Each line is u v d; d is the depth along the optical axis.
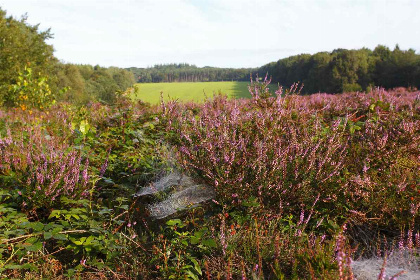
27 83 14.44
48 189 3.35
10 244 2.83
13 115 9.94
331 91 51.09
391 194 3.50
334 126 4.16
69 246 2.89
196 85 87.38
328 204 3.46
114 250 2.95
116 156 4.80
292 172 3.53
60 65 57.12
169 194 3.91
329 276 2.26
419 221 3.21
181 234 3.11
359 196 3.54
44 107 14.28
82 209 3.26
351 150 4.22
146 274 2.78
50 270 2.73
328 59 58.66
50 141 4.92
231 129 4.27
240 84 85.31
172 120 5.73
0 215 3.21
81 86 59.56
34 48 30.20
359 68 50.50
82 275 2.79
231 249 2.75
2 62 22.97
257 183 3.51
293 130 3.97
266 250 2.81
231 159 3.55
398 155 4.09
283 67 78.50
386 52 58.44
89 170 4.16
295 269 2.46
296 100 5.48
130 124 6.04
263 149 3.72
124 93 7.94
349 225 3.29
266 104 4.93
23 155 3.84
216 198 3.68
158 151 4.69
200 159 3.91
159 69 169.00
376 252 2.98
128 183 4.35
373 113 6.12
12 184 3.63
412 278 2.36
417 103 7.14
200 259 2.88
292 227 3.15
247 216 3.25
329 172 3.52
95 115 7.50
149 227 3.49
